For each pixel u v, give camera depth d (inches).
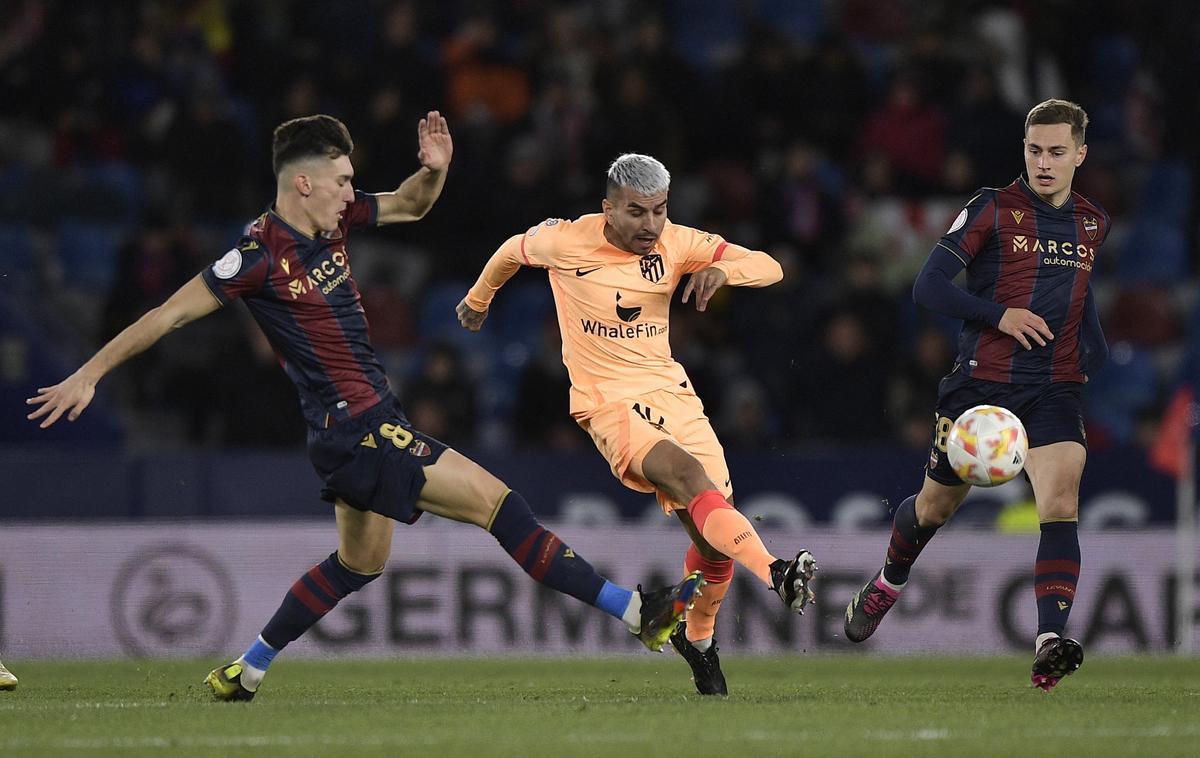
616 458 922.1
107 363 827.4
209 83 2199.8
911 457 1697.8
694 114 2233.0
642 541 1592.0
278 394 1785.2
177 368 1914.4
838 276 2100.1
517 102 2262.6
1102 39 2561.5
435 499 854.5
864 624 1036.5
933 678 1211.2
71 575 1528.1
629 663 1421.0
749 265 947.3
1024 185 969.5
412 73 2142.0
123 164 2166.6
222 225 2058.3
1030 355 953.5
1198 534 1657.2
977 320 949.8
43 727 746.8
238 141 2068.2
